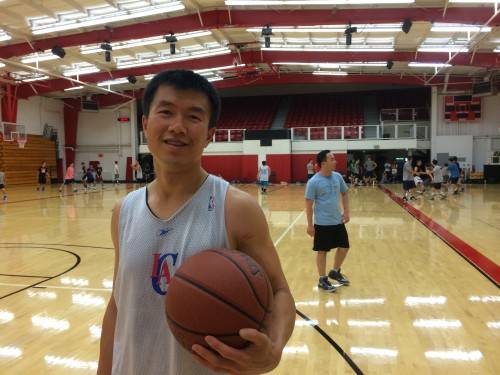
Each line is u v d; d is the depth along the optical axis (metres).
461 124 24.64
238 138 26.70
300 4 12.43
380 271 5.66
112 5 12.34
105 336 1.44
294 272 5.66
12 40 14.95
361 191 19.80
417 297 4.55
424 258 6.39
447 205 13.55
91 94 27.72
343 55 18.66
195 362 1.15
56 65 19.48
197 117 1.23
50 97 27.34
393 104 29.92
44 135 26.64
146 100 1.28
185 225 1.21
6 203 14.98
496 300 4.44
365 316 4.00
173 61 19.28
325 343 3.40
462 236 8.16
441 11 12.59
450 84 24.23
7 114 22.55
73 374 2.92
